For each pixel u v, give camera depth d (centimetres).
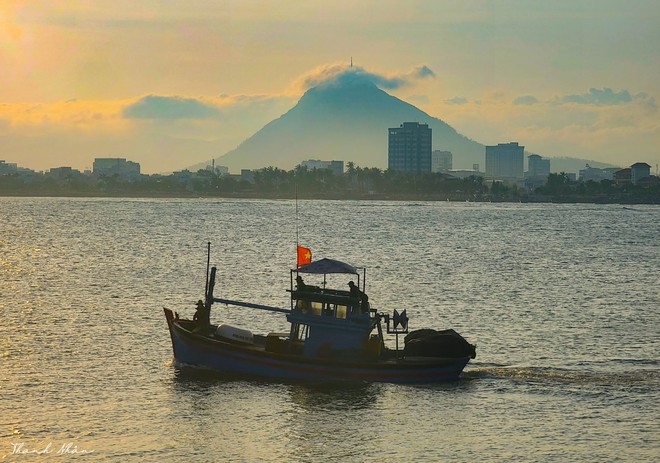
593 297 11294
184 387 6219
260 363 6475
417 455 5025
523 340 8088
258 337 6875
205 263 15350
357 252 18662
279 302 10481
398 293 11475
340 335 6494
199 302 6975
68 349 7319
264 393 6128
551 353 7519
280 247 19612
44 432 5266
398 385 6369
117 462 4866
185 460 4906
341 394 6144
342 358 6481
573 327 8819
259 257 16800
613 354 7488
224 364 6556
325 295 6494
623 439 5278
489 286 12388
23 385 6200
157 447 5081
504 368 6919
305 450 5084
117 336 7900
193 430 5369
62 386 6191
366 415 5700
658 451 5088
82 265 14788
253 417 5628
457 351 6506
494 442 5225
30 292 10994
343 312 6488
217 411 5725
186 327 6912
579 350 7650
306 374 6412
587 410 5819
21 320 8712
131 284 11969
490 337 8244
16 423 5406
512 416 5700
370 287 12125
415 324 8994
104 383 6294
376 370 6372
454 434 5359
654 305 10531
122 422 5475
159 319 8875
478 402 5988
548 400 6044
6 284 11856
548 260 17200
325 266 6538
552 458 4984
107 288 11481
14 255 16850
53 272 13562
